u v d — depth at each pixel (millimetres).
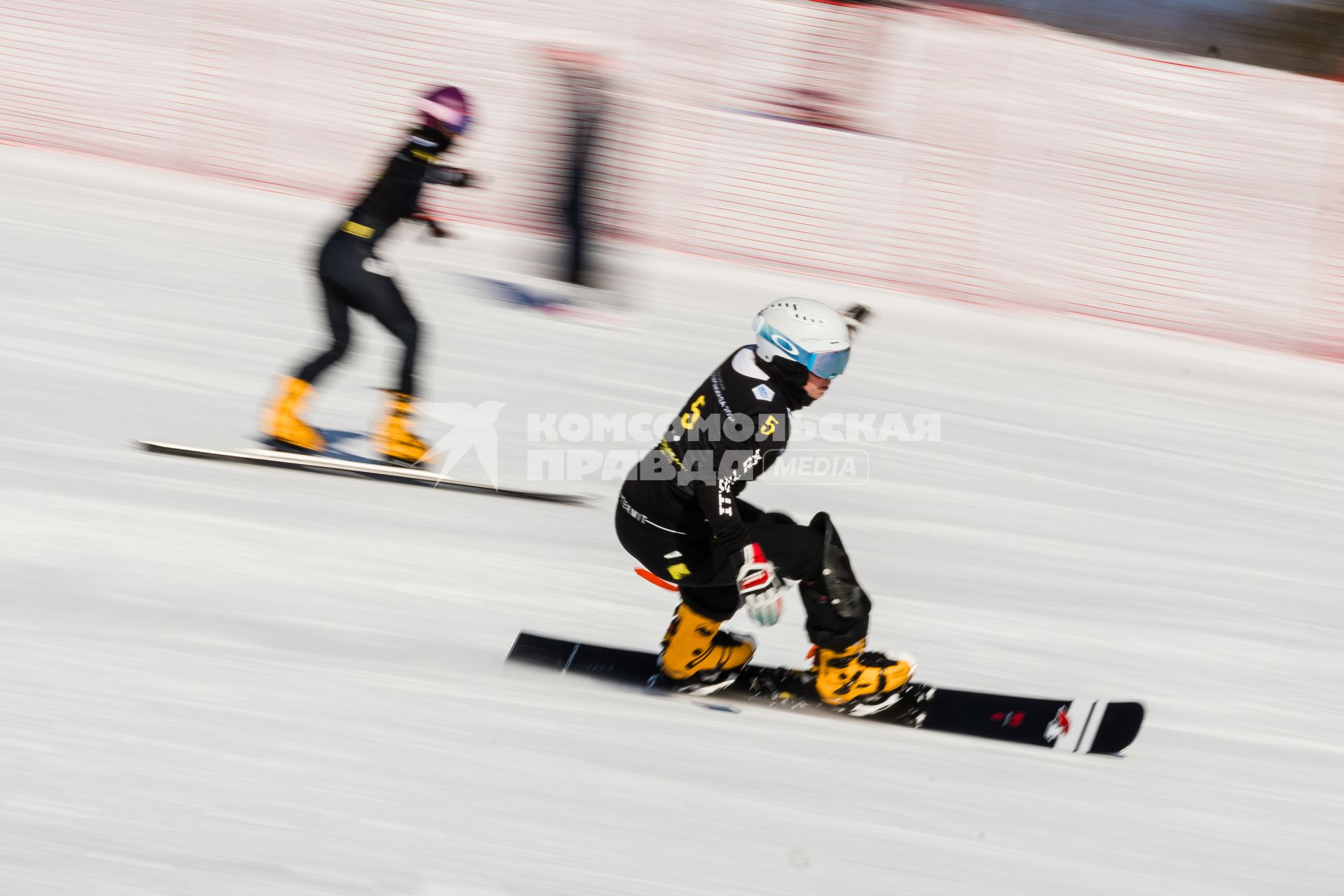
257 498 16625
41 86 42469
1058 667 14836
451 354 26016
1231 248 44250
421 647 12719
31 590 12648
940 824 10344
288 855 8492
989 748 12078
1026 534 20094
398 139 43219
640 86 46812
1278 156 45688
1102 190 45094
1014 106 47094
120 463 17188
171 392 20938
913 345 34312
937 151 44531
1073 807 11055
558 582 15336
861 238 43344
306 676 11516
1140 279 43312
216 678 11164
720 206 43156
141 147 42094
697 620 11922
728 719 11938
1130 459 26047
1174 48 58938
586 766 10438
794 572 11688
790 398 11148
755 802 10234
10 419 18375
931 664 14438
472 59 43781
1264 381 36875
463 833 9102
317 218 37969
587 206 33500
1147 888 9820
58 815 8602
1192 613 17469
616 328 30594
